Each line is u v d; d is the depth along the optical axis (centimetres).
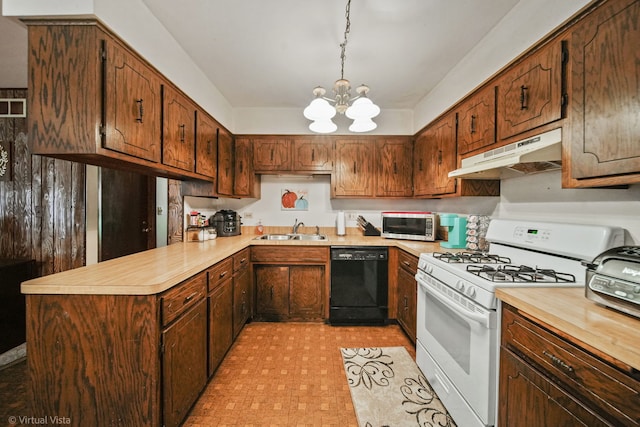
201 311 161
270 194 336
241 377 184
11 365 196
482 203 222
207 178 238
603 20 95
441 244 238
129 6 137
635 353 63
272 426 143
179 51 191
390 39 185
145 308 116
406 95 275
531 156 124
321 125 193
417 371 191
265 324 270
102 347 116
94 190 254
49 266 247
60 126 116
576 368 80
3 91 244
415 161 297
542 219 162
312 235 318
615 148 91
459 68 213
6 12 113
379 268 265
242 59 210
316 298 271
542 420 91
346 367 196
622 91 88
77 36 116
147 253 192
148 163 154
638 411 64
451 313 148
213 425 144
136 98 143
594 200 131
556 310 91
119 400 117
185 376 141
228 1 150
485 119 173
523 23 148
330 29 175
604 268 92
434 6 154
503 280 124
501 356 113
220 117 271
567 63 114
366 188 305
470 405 129
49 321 115
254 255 268
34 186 246
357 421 147
